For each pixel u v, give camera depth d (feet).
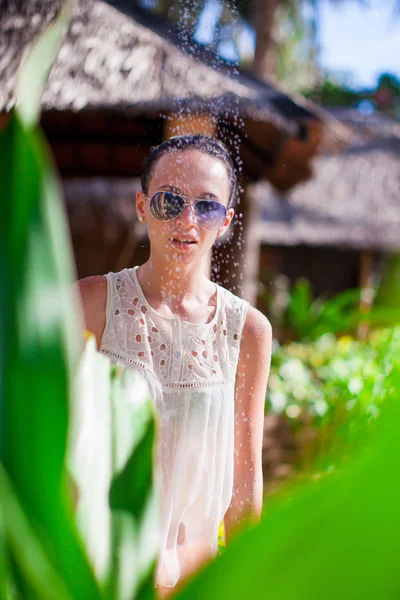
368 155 41.14
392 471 0.89
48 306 1.10
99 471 1.68
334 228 38.24
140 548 1.57
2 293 1.10
